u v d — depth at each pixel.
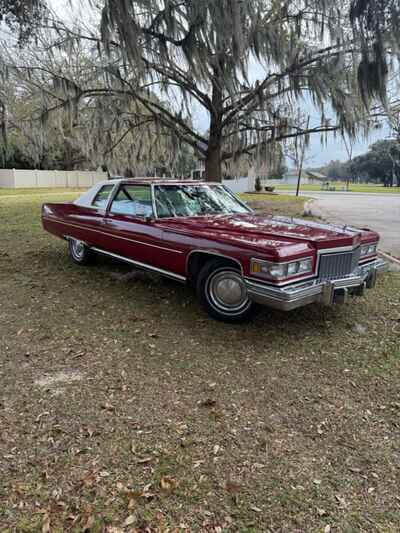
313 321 3.86
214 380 2.79
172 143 9.30
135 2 6.18
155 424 2.31
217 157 9.22
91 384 2.71
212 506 1.75
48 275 5.29
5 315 3.89
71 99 8.38
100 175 30.45
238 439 2.19
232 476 1.92
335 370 2.96
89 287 4.82
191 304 4.26
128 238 4.54
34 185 26.92
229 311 3.71
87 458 2.02
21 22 6.34
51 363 2.98
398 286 5.11
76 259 5.83
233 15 6.12
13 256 6.31
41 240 7.62
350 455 2.08
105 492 1.81
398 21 6.20
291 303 3.08
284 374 2.89
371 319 3.96
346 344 3.38
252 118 8.82
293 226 3.93
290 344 3.37
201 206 4.66
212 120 8.85
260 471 1.96
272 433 2.25
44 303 4.25
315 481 1.90
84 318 3.86
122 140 10.32
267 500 1.79
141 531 1.62
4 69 7.65
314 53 7.48
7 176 25.69
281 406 2.51
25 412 2.39
